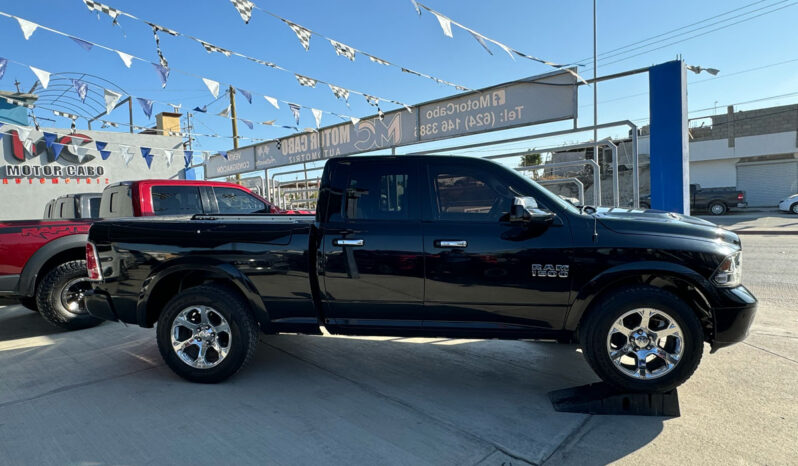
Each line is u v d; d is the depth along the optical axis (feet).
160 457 8.69
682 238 10.44
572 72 25.18
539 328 11.09
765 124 87.25
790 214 73.72
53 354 14.84
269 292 12.05
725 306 10.17
